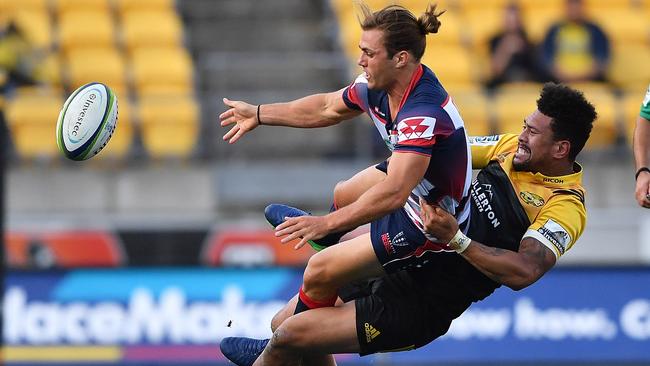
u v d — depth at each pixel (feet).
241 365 65.21
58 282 106.52
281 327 61.41
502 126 140.67
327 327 61.11
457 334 107.45
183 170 134.51
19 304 105.91
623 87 150.41
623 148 137.80
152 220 123.13
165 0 164.45
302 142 144.25
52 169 132.77
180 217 126.52
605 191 134.72
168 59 155.43
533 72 147.33
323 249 63.00
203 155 139.54
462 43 157.79
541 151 61.72
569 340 107.86
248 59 159.94
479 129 140.56
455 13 163.84
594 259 128.36
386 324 61.72
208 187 134.00
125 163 134.72
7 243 120.88
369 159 134.92
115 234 122.31
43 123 136.87
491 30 157.89
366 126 134.82
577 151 62.18
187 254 122.52
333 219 55.52
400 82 57.11
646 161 61.21
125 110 140.26
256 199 134.10
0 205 98.53
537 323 107.96
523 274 59.00
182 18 168.04
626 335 108.06
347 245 60.13
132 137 139.64
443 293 62.59
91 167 133.69
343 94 61.87
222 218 128.16
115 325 106.52
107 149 136.87
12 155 134.10
